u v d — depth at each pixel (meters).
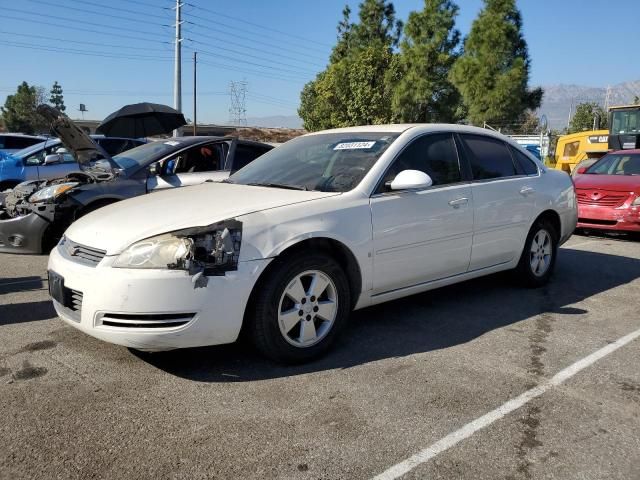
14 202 6.61
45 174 11.85
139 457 2.56
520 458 2.61
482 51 27.55
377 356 3.77
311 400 3.12
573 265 6.79
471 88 27.66
